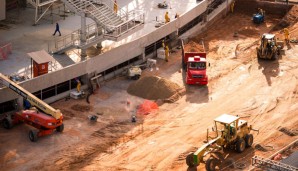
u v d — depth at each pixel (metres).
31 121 50.69
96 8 61.34
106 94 58.91
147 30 69.50
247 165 46.62
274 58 68.00
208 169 45.06
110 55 62.06
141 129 52.38
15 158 47.03
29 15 73.44
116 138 50.72
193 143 50.09
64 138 50.28
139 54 66.44
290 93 60.22
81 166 46.41
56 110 50.34
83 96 57.94
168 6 78.62
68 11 74.75
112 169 46.12
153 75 63.56
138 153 48.44
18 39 66.12
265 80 63.19
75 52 62.81
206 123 53.62
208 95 59.47
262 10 82.69
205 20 79.50
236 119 47.22
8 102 53.88
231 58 68.94
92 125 52.69
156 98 58.19
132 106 56.62
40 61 55.38
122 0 80.38
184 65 65.19
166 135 51.41
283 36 75.75
